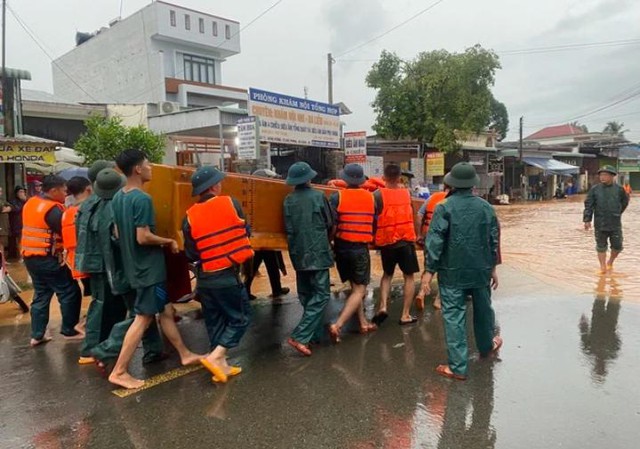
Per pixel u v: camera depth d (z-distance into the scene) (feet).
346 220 16.28
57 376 14.01
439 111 82.53
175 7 111.55
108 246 13.35
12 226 34.47
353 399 12.18
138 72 113.50
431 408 11.62
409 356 15.14
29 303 22.84
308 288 16.03
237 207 13.46
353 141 56.95
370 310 20.86
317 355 15.34
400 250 18.06
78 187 16.07
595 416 11.07
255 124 37.45
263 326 18.54
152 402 12.19
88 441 10.44
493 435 10.38
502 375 13.42
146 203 12.62
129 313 14.57
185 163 58.65
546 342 15.90
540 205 98.84
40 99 58.80
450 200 13.64
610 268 27.78
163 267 13.33
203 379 13.57
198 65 119.65
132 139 46.96
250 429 10.80
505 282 24.58
